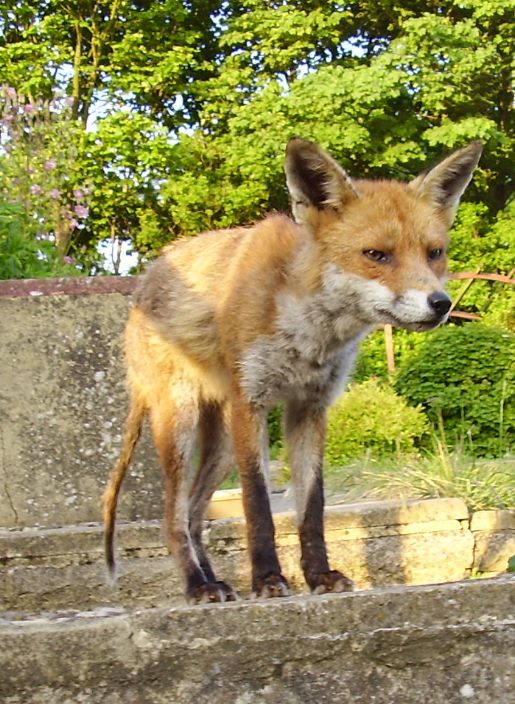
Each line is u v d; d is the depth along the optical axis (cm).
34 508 232
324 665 163
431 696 162
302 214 191
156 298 207
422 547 229
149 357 207
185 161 767
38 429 232
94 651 162
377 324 192
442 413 341
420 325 186
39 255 301
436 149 783
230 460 215
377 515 227
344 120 711
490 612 164
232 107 786
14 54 752
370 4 814
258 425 192
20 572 219
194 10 895
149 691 162
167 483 204
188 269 204
